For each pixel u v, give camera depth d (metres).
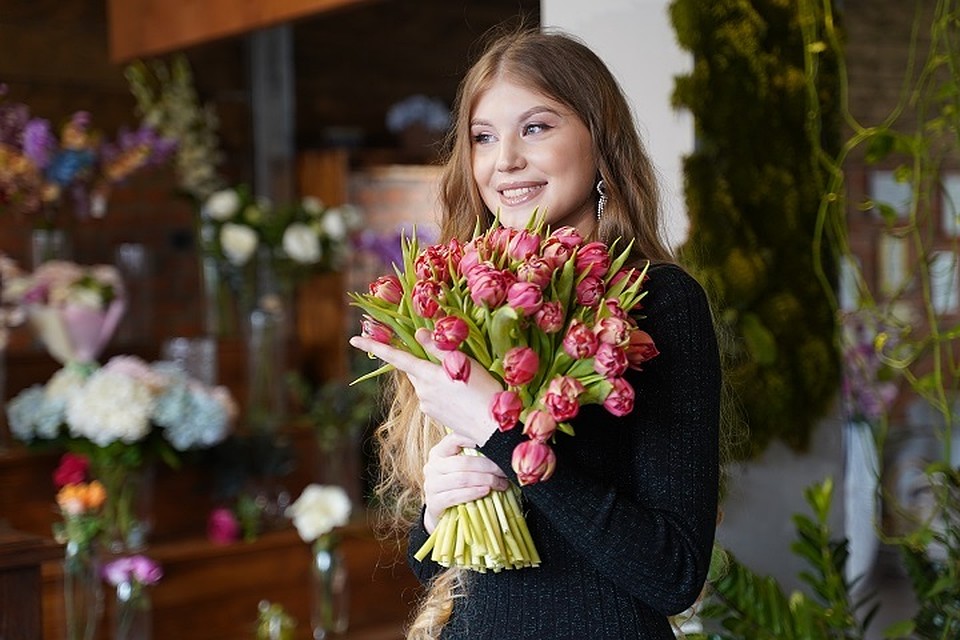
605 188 1.94
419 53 7.48
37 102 6.09
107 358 5.58
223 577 4.88
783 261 3.24
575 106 1.91
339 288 6.60
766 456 3.25
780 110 3.23
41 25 6.10
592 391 1.66
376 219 6.97
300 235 5.76
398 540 2.29
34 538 3.11
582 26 3.32
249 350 5.66
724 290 3.12
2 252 5.89
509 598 1.83
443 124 7.19
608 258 1.73
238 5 5.09
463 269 1.72
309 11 4.73
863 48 3.89
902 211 4.03
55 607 4.49
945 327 4.04
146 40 5.62
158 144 5.78
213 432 4.84
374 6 7.28
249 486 5.23
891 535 3.60
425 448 2.07
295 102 7.01
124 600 4.20
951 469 2.94
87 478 4.79
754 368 3.18
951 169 4.08
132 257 5.83
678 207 3.13
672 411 1.76
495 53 1.95
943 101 3.21
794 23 3.25
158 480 5.03
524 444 1.64
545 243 1.73
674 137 3.14
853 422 3.56
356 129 7.10
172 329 6.41
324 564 4.78
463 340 1.68
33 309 5.05
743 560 3.21
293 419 5.65
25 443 4.74
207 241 5.77
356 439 5.46
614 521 1.67
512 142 1.91
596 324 1.66
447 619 1.99
